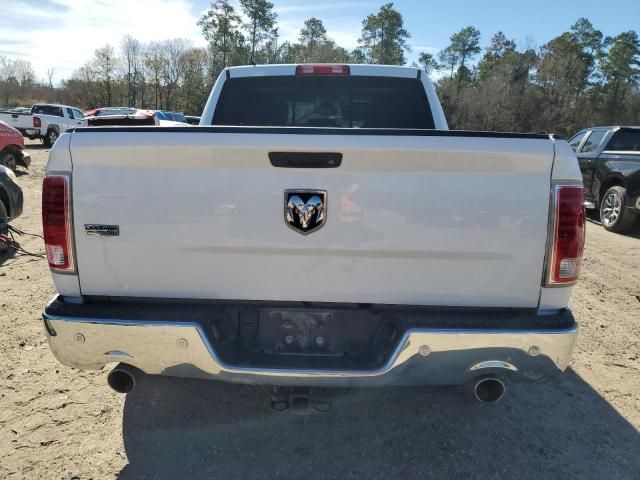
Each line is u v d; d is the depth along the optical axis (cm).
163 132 217
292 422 292
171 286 230
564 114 6681
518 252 220
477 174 216
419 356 219
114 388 251
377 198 218
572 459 265
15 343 379
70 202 224
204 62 7562
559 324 221
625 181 829
